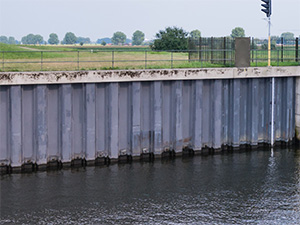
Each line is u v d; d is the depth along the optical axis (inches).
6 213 829.2
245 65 1157.1
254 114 1179.9
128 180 976.3
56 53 1508.4
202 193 916.0
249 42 1155.9
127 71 1052.5
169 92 1112.8
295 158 1123.3
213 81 1142.3
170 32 2247.8
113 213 832.9
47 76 999.0
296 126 1221.7
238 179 987.3
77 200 880.9
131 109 1077.1
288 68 1185.4
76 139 1055.0
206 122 1155.9
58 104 1032.2
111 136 1063.0
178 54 1768.0
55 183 957.2
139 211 840.9
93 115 1045.8
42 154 1019.9
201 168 1050.7
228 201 883.4
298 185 958.4
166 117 1116.5
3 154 1010.7
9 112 996.6
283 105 1213.1
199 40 1312.7
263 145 1213.7
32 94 1012.5
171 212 838.5
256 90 1175.6
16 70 1067.3
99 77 1035.3
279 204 872.9
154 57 1498.5
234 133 1168.8
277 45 1299.2
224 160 1107.3
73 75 1017.5
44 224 794.8
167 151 1125.1
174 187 943.7
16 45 1892.2
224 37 1217.4
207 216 826.2
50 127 1035.3
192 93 1128.8
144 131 1099.9
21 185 945.5
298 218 821.2
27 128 1019.9
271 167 1058.7
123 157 1094.4
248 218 820.6
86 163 1054.4
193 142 1138.7
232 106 1166.3
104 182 964.6
